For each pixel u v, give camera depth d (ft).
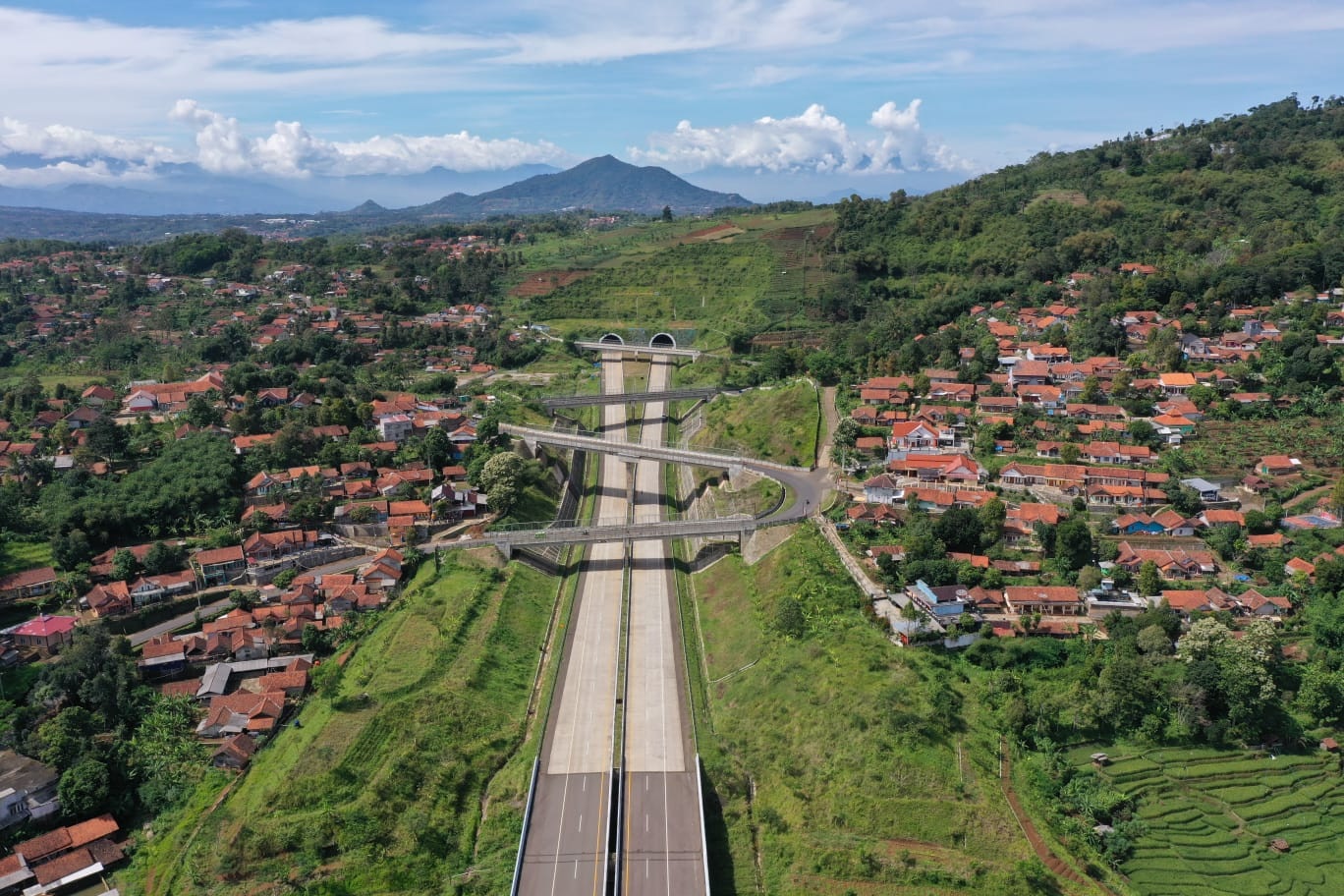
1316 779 381.81
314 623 509.35
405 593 537.24
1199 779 380.99
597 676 485.15
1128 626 444.96
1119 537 529.86
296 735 417.69
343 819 366.02
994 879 334.44
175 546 555.28
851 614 477.36
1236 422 636.48
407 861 359.25
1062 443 620.90
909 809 360.28
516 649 502.79
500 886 349.00
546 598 568.41
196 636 485.15
